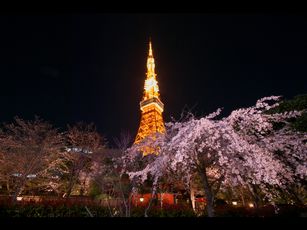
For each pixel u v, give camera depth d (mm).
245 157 7836
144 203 16953
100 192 22844
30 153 22406
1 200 14688
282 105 12531
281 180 9359
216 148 8312
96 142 27609
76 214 13531
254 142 9000
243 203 20875
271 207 13414
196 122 8766
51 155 23734
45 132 24438
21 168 21500
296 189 12844
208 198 8695
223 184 9688
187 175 10211
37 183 24438
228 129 8273
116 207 13844
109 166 18609
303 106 11867
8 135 23125
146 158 13875
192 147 8430
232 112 9047
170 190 19453
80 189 26094
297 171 8531
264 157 8070
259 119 8891
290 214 11875
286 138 9070
